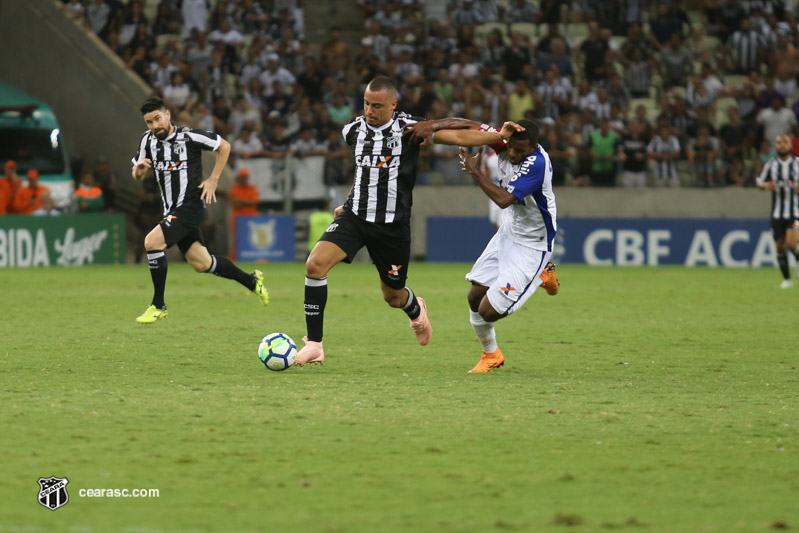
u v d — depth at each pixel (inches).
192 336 942.4
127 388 650.8
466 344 909.2
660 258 2263.8
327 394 634.2
